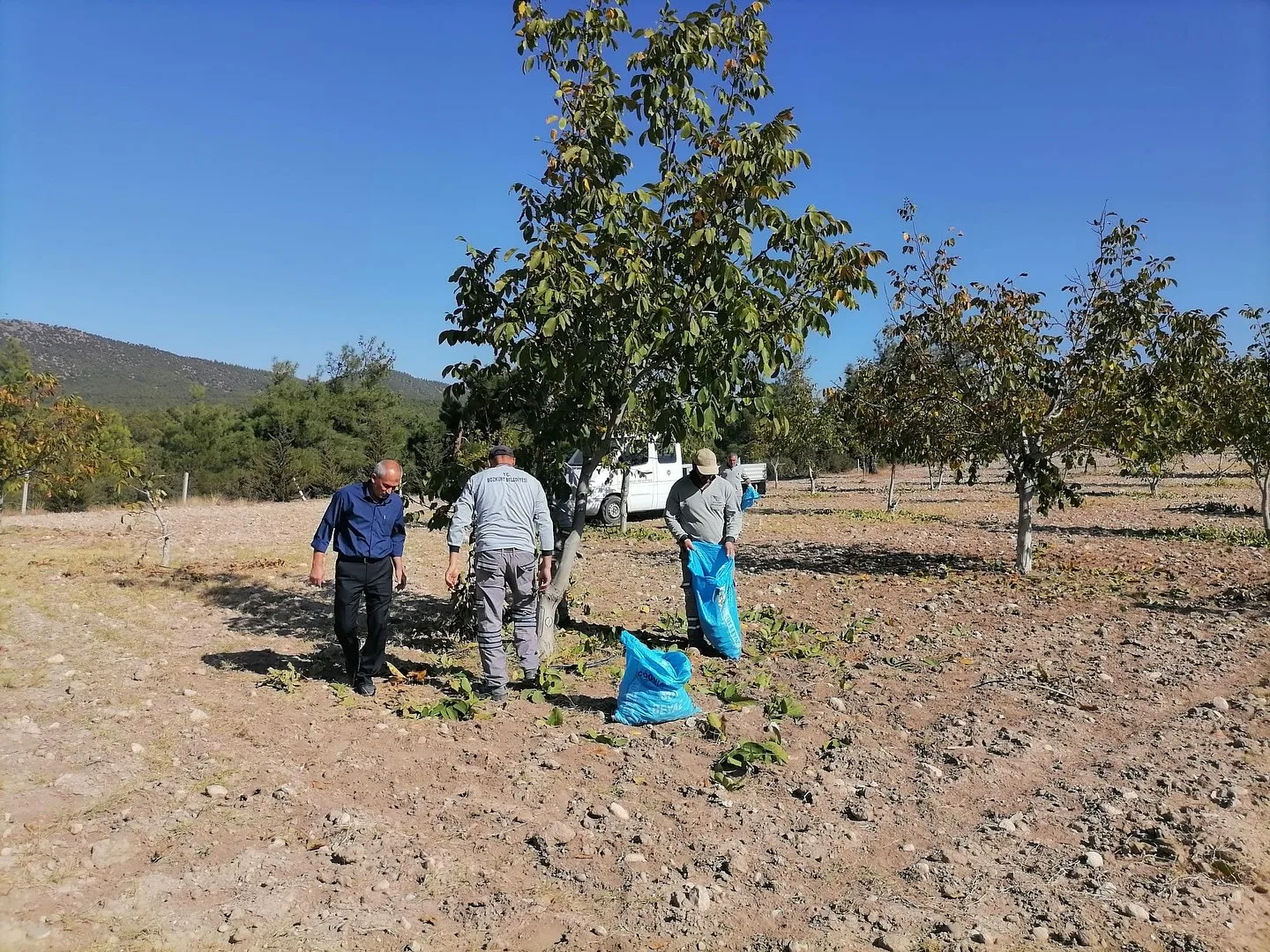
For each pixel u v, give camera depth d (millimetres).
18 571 10820
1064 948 3230
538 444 7383
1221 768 4996
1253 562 12453
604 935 3191
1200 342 10398
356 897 3363
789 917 3396
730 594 7277
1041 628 8391
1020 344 10914
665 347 6586
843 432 22094
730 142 6594
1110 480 35438
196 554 13016
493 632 6004
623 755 5043
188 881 3395
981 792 4668
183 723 5270
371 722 5469
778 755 4957
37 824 3785
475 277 7262
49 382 12555
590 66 6949
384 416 41500
